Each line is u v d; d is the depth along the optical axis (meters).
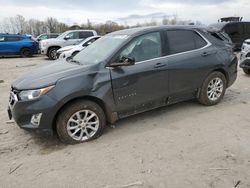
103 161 3.46
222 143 3.79
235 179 2.95
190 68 4.81
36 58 18.31
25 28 54.31
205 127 4.37
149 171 3.18
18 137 4.30
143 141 3.96
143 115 5.02
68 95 3.74
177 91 4.79
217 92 5.39
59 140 4.12
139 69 4.27
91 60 4.36
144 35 4.47
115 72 4.09
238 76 8.45
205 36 5.17
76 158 3.56
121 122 4.73
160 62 4.48
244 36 15.08
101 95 3.97
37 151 3.82
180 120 4.71
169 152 3.60
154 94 4.52
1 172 3.31
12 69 12.55
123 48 4.23
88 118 4.02
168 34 4.71
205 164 3.27
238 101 5.70
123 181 3.01
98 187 2.93
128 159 3.47
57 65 4.53
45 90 3.67
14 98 3.85
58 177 3.15
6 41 18.23
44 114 3.68
